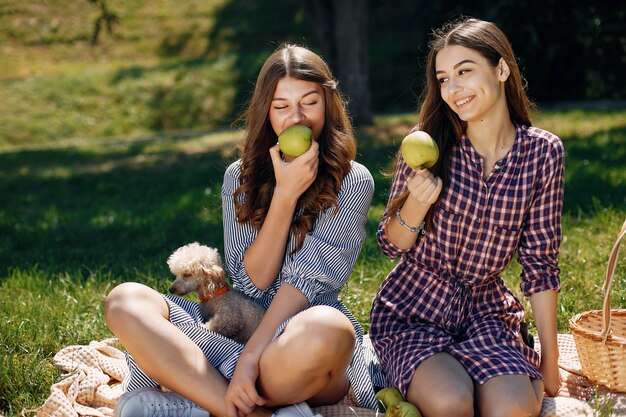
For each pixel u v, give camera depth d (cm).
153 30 2128
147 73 1888
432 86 318
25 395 334
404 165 325
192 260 313
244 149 329
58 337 404
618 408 302
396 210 315
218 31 2106
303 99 312
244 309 316
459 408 275
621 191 682
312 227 320
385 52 1903
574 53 1587
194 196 899
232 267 334
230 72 1869
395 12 2061
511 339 305
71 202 938
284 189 307
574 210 639
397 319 323
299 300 304
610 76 1596
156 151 1370
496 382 283
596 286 444
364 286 476
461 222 312
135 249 644
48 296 471
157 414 285
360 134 1282
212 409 285
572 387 327
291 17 2105
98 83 1856
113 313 291
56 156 1364
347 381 312
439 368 288
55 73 1952
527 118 322
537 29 1555
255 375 279
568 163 843
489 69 304
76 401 320
